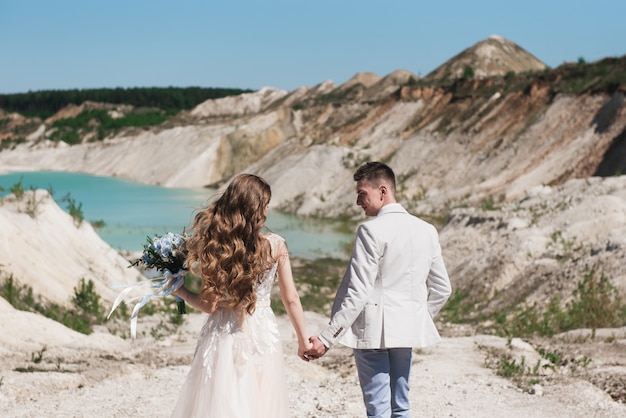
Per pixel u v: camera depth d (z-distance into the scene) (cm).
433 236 488
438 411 690
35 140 8844
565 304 1535
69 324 1288
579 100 3844
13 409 649
